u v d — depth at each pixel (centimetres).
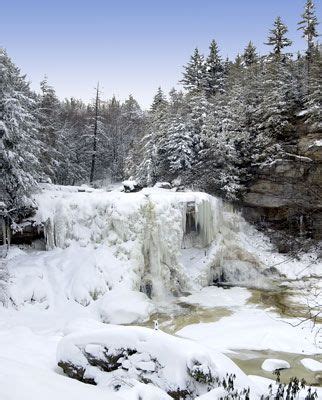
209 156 2773
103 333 747
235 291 1970
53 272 1697
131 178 3450
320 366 1158
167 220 1938
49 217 1889
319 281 2064
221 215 2428
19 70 2422
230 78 3678
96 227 1866
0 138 1819
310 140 2498
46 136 2922
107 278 1686
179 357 675
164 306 1730
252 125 2825
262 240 2484
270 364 1147
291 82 2848
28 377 489
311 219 2061
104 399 455
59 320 1459
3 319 1402
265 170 2600
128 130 6316
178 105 3350
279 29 3853
